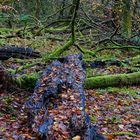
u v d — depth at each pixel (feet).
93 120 27.58
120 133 24.82
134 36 63.21
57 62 32.24
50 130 19.77
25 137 20.99
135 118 29.43
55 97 24.79
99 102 32.89
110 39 55.16
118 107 32.09
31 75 35.14
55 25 79.87
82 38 63.93
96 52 51.39
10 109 27.07
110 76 38.32
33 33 65.82
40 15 90.94
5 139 20.99
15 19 70.85
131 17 69.46
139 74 39.50
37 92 25.77
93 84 36.86
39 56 48.24
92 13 79.51
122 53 59.36
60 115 21.81
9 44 53.88
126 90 37.58
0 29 64.13
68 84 26.86
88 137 18.76
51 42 60.80
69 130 19.69
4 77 30.42
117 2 71.36
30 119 23.35
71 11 81.51
